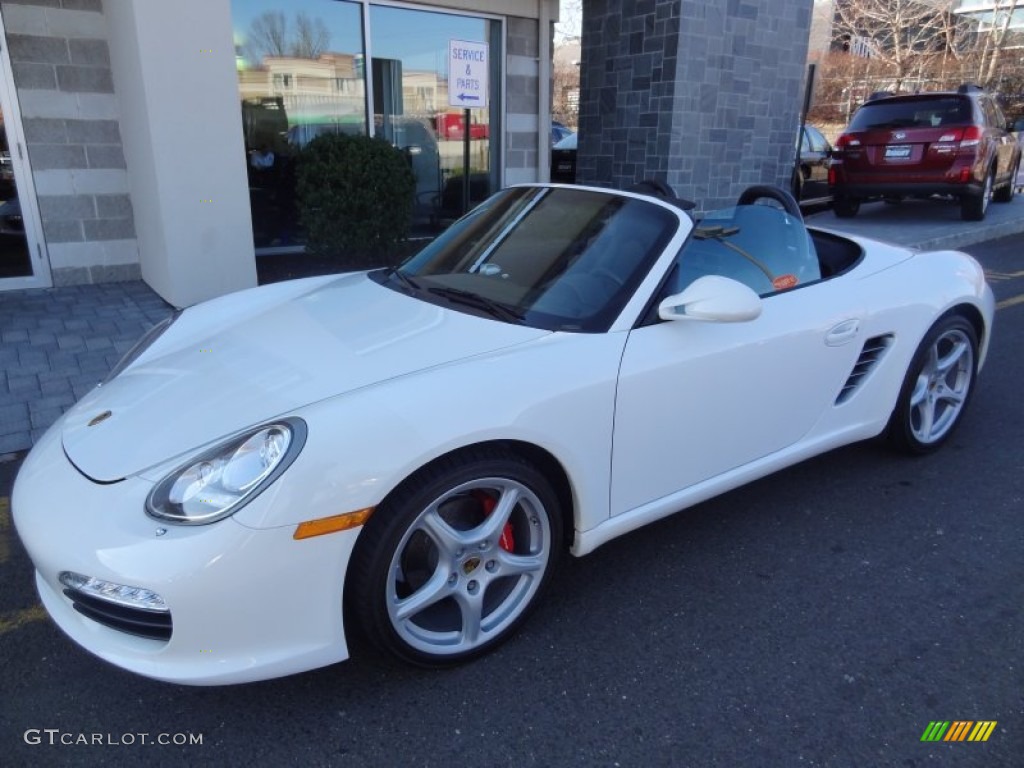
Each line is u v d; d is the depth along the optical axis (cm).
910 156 1020
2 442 371
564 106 2895
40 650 235
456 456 208
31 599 260
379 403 201
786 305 289
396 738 200
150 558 178
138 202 668
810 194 1195
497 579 231
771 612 254
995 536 301
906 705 212
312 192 653
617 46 1038
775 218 329
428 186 917
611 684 220
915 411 358
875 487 341
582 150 1127
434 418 201
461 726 204
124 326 552
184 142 571
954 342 363
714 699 214
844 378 309
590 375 230
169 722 206
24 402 416
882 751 196
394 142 878
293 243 837
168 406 219
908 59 2458
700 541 298
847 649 236
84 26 648
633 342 244
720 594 263
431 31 863
